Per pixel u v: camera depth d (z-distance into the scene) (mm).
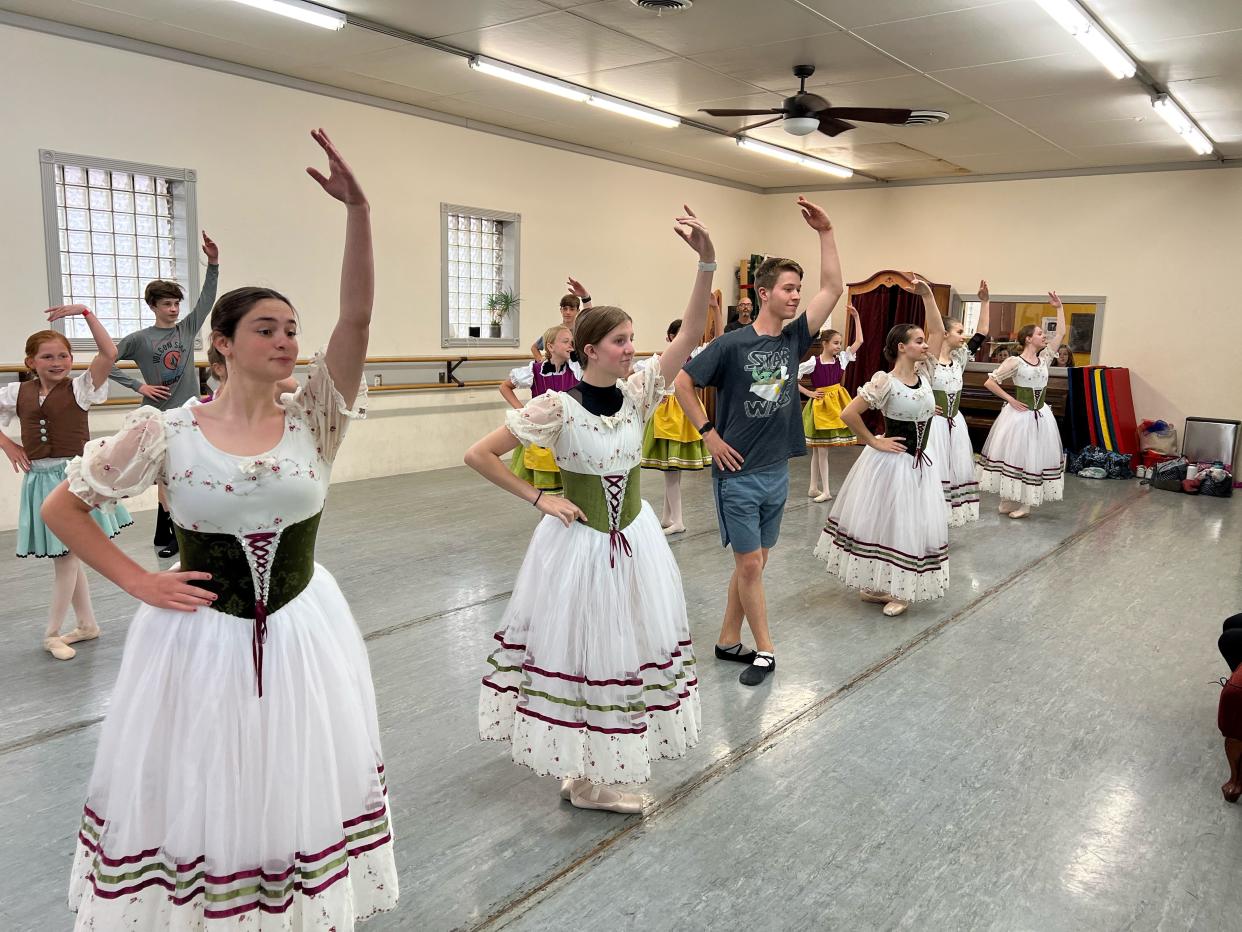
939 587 4246
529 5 5078
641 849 2367
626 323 2312
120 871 1546
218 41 5812
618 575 2324
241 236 6500
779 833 2451
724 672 3578
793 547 5555
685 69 6352
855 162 9609
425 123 7602
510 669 2451
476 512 6281
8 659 3529
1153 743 3021
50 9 5219
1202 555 5520
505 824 2479
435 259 7863
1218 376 8773
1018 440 6379
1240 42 5301
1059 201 9508
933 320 5344
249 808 1557
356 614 4133
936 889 2215
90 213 5832
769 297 3363
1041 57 5762
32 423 3447
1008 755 2920
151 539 5285
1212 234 8680
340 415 1735
